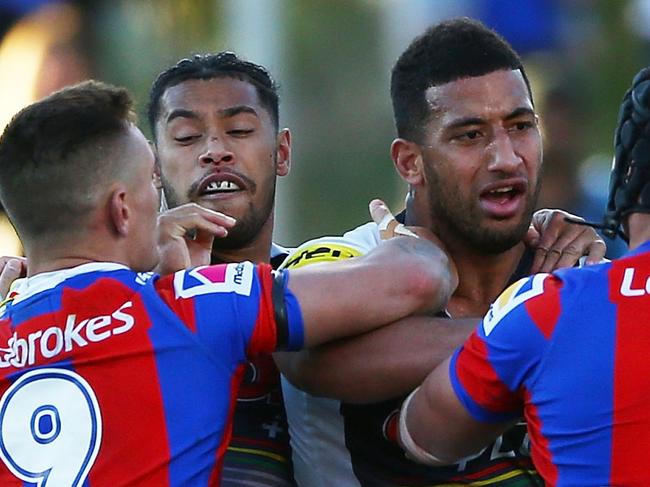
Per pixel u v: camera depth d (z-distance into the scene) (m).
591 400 10.37
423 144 13.51
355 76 28.03
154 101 15.12
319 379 12.41
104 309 11.24
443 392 11.34
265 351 11.55
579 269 10.84
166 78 15.01
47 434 11.00
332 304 11.69
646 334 10.34
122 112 11.80
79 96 11.74
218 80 14.70
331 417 13.27
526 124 13.32
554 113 28.33
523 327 10.72
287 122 27.78
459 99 13.21
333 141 27.98
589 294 10.59
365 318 11.90
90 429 10.96
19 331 11.30
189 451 11.05
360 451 13.12
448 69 13.31
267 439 13.47
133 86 29.05
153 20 29.34
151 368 11.11
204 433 11.12
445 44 13.40
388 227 13.62
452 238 13.61
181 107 14.64
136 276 11.47
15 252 28.12
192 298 11.38
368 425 13.04
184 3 29.05
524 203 13.32
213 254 14.77
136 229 11.73
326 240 13.59
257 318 11.40
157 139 15.01
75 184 11.45
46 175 11.46
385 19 28.23
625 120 10.91
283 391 13.62
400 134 13.86
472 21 13.81
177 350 11.17
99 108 11.66
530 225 13.76
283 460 13.52
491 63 13.30
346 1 28.09
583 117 28.55
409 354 12.13
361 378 12.23
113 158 11.57
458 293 13.78
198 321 11.27
